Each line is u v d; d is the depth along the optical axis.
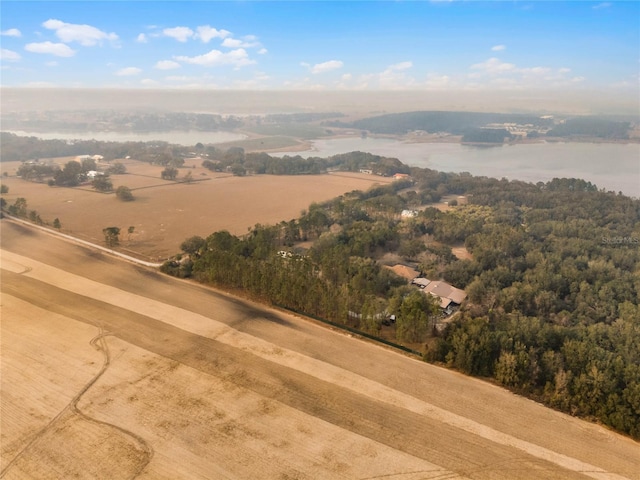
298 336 93.00
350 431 65.44
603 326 91.12
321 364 82.81
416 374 80.75
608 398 67.62
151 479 55.94
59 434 63.22
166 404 70.12
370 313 93.38
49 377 76.38
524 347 79.50
